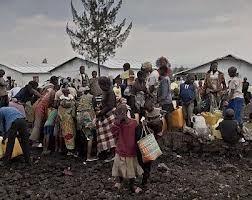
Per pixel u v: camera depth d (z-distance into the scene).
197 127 12.97
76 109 11.98
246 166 11.89
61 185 9.83
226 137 12.69
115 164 9.09
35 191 9.45
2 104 13.48
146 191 9.33
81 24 43.84
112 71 48.38
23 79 55.94
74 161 11.85
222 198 9.11
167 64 12.95
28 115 13.62
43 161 11.78
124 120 8.96
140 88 12.41
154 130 11.27
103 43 43.88
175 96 14.77
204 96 14.99
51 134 12.45
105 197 8.91
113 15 43.81
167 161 12.04
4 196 8.96
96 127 11.34
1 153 11.41
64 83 12.28
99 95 13.84
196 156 12.63
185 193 9.36
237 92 13.61
